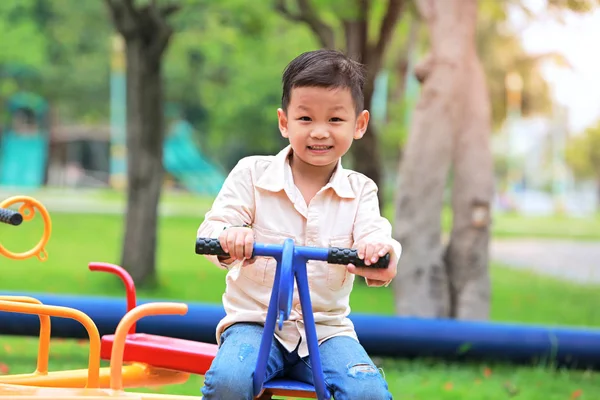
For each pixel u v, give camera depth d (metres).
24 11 22.56
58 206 32.75
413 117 9.25
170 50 29.25
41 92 34.94
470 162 9.12
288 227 3.55
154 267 14.14
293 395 3.40
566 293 15.72
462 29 9.16
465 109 9.16
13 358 7.89
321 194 3.57
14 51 21.77
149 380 4.28
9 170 46.47
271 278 3.48
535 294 15.42
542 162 61.53
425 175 9.06
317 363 3.11
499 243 27.34
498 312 12.84
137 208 14.01
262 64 27.89
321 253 3.06
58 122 47.69
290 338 3.44
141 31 13.63
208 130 44.38
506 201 54.12
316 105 3.39
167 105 42.09
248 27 14.76
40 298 7.69
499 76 38.69
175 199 44.56
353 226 3.59
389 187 42.50
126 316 3.46
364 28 14.05
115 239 21.86
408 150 9.18
